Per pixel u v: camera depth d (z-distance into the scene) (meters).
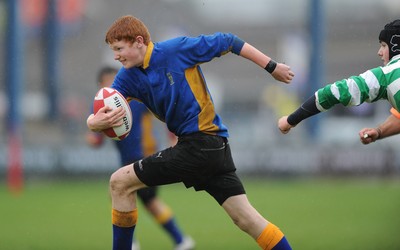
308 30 68.31
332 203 49.34
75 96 118.06
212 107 20.02
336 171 68.69
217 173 20.12
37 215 43.62
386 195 54.91
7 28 68.94
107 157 67.81
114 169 67.94
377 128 21.28
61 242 32.38
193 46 19.56
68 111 94.56
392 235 33.81
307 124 72.19
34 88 124.38
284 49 105.25
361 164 68.50
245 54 19.89
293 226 37.53
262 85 139.75
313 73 67.75
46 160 66.69
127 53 19.42
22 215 43.56
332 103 18.72
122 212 20.30
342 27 147.12
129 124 20.09
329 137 95.00
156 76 19.59
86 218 42.12
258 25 164.62
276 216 42.22
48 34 86.56
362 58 144.12
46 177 66.62
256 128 106.12
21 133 69.81
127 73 20.03
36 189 61.41
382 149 68.31
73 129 88.06
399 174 68.19
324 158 68.88
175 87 19.55
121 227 20.47
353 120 97.19
